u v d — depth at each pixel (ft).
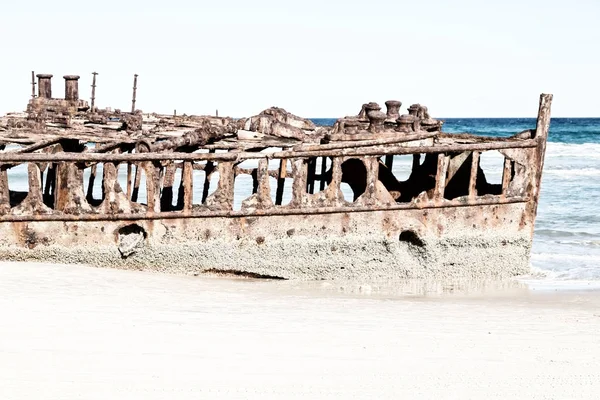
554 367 29.81
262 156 51.93
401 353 31.32
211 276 52.54
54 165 62.54
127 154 50.19
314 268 53.47
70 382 25.50
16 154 49.01
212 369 27.86
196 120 68.95
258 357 29.81
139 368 27.58
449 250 55.62
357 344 32.63
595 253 70.59
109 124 64.64
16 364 27.27
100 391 24.68
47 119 62.44
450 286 53.93
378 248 54.29
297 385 26.27
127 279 47.16
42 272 46.50
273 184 120.16
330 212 53.21
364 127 60.64
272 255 52.70
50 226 50.34
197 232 51.78
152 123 67.97
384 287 52.65
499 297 49.78
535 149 56.65
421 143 58.85
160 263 51.78
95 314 36.01
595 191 119.85
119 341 31.22
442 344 33.27
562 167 162.40
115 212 50.75
